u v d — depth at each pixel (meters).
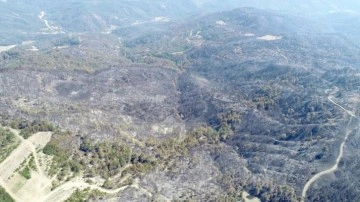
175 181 191.00
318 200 179.62
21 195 153.50
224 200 182.50
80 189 163.62
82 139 192.25
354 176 184.88
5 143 174.00
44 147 175.00
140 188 178.12
